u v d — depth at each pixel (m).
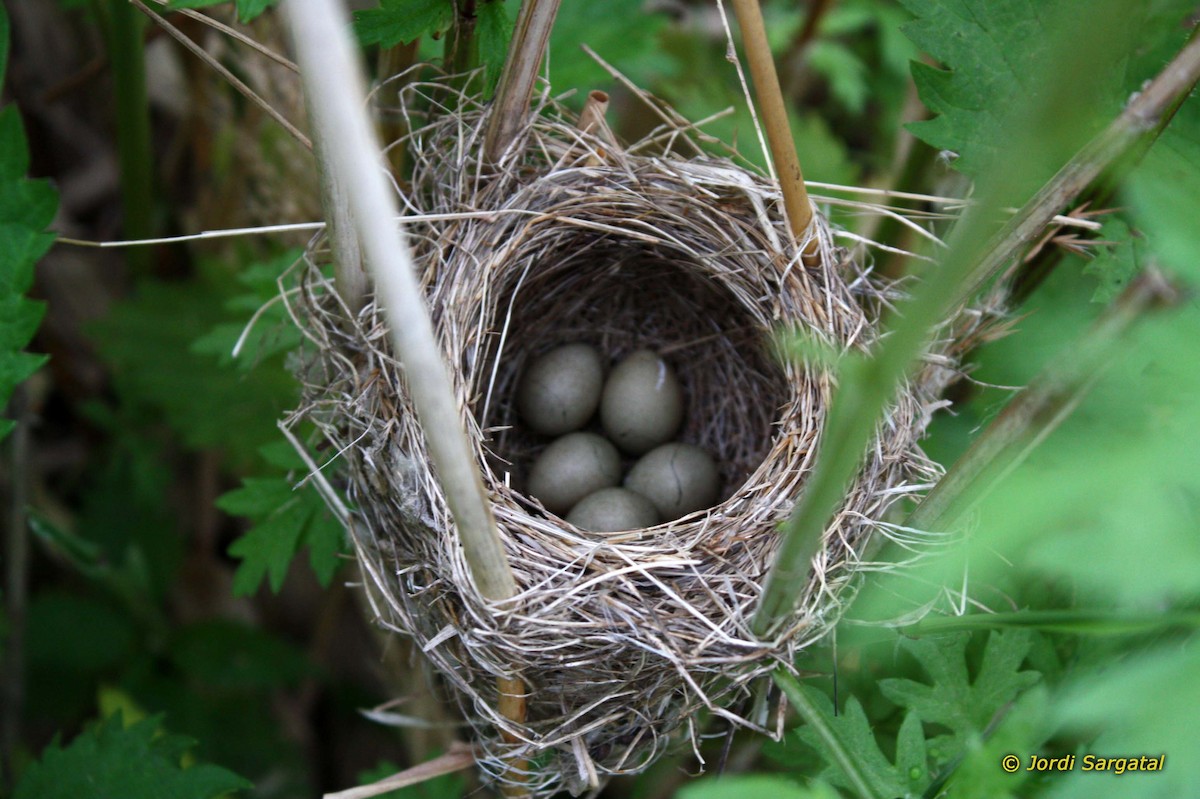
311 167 0.37
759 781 0.25
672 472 0.36
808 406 0.33
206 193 0.39
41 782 0.34
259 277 0.36
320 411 0.33
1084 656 0.32
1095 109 0.32
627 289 0.37
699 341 0.37
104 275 0.43
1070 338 0.32
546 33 0.32
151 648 0.40
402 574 0.32
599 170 0.34
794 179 0.32
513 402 0.37
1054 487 0.21
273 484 0.34
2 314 0.31
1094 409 0.30
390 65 0.34
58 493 0.43
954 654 0.32
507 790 0.33
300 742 0.42
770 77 0.31
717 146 0.37
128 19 0.36
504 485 0.33
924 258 0.33
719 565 0.32
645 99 0.34
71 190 0.43
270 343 0.35
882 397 0.23
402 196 0.33
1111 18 0.17
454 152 0.34
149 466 0.41
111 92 0.42
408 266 0.26
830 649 0.33
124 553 0.40
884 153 0.43
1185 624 0.29
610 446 0.37
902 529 0.31
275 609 0.43
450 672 0.32
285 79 0.37
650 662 0.31
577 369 0.37
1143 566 0.20
